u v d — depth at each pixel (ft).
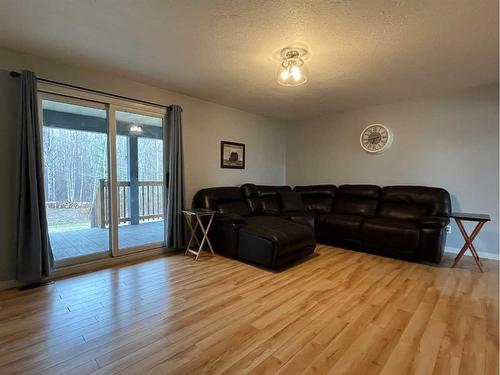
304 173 18.03
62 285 8.33
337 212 14.83
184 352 5.17
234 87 11.56
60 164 9.84
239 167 15.67
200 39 7.45
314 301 7.34
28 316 6.46
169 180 11.90
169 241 11.98
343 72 9.78
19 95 8.14
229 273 9.45
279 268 9.96
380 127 14.37
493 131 11.21
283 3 5.85
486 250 11.47
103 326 6.05
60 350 5.20
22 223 8.10
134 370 4.69
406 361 4.94
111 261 10.37
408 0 5.72
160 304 7.10
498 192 11.18
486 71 9.71
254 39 7.42
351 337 5.69
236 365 4.83
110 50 8.14
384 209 13.38
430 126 12.82
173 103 12.19
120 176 11.23
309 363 4.89
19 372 4.62
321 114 16.70
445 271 9.75
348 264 10.51
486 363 4.88
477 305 7.13
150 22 6.64
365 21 6.52
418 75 10.11
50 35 7.27
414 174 13.41
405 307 7.02
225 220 11.30
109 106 10.23
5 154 8.09
